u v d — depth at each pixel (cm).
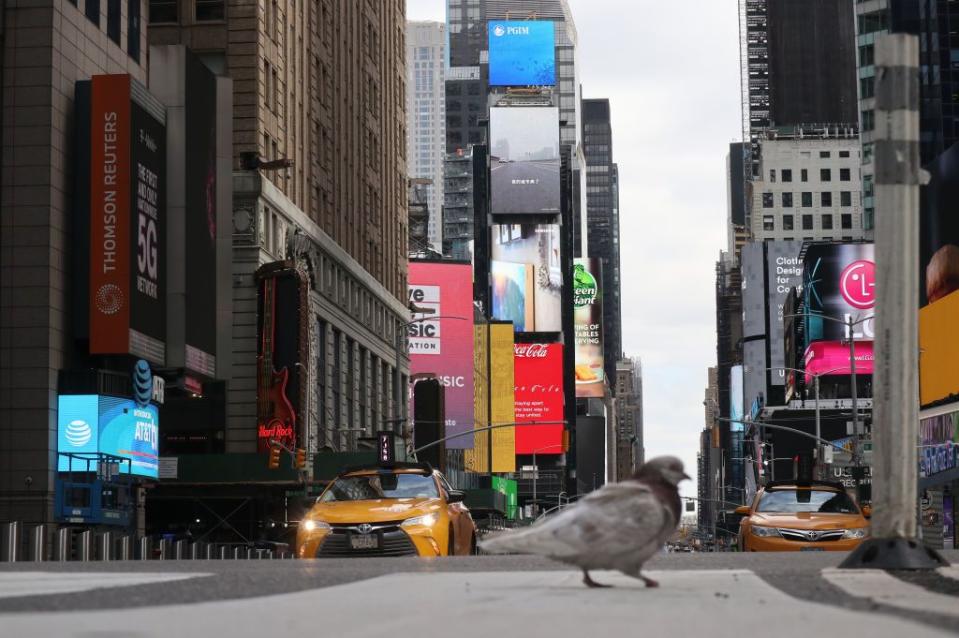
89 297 5716
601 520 941
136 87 5934
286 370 7275
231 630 663
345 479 2392
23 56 5603
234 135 7656
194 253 6562
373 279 10538
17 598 890
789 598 875
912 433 1193
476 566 1401
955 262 9225
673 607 802
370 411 10500
